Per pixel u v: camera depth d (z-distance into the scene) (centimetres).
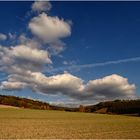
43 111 12988
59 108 18612
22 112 11338
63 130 4469
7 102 17275
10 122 6172
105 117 9881
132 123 6644
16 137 3459
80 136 3725
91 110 19338
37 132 4059
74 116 9988
